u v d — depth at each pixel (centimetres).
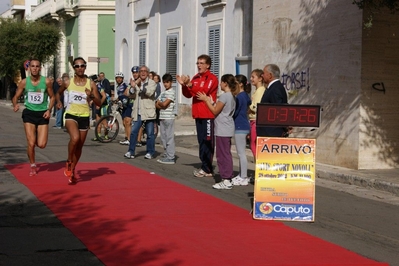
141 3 2927
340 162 1346
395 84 1313
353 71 1304
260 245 724
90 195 1000
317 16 1417
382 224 866
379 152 1309
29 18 5644
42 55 4775
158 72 2733
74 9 4191
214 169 1346
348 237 783
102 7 4012
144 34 2895
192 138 2014
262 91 1139
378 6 1238
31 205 915
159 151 1686
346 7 1321
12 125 2569
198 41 2364
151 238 740
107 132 1881
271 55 1603
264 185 857
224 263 645
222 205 949
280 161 859
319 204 1001
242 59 2033
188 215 874
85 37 4038
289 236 772
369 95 1294
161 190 1064
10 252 671
